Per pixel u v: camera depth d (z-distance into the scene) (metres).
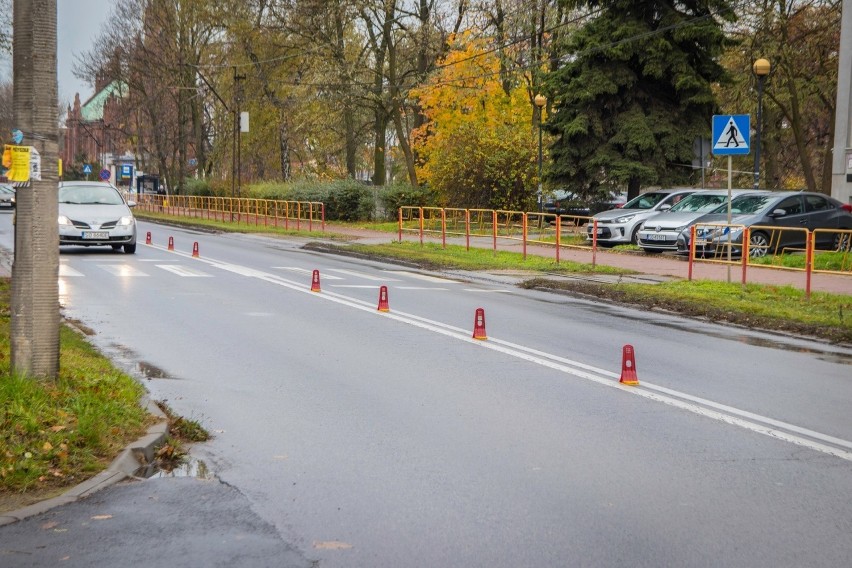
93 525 5.74
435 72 52.22
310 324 14.47
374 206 50.91
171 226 51.62
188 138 79.44
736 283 19.81
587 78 36.59
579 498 6.39
